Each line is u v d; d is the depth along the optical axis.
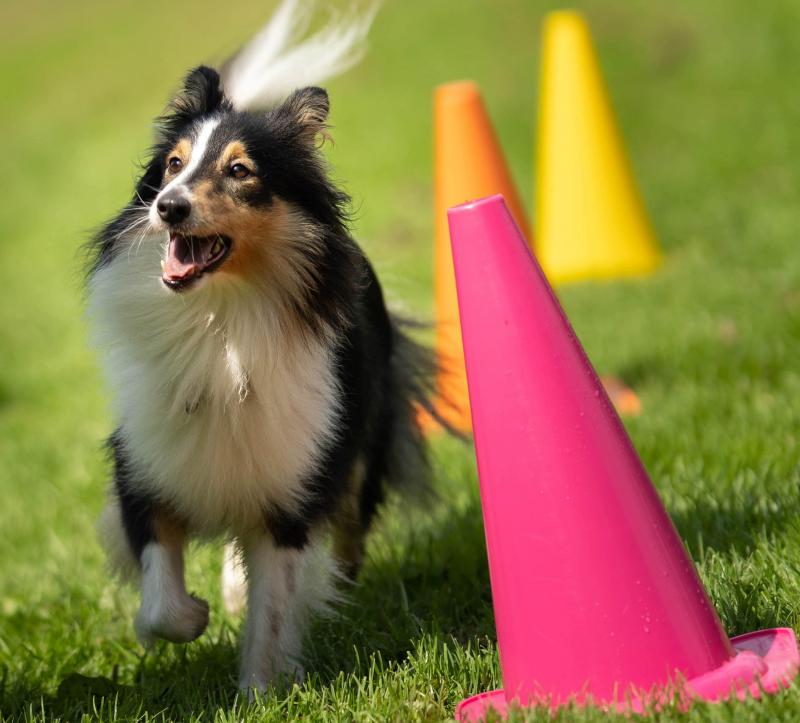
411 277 18.48
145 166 7.19
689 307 14.32
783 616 6.20
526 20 33.97
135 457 6.79
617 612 5.11
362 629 7.04
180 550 6.95
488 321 5.26
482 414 5.32
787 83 26.00
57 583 8.98
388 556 8.73
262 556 6.87
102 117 38.38
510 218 5.34
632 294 15.55
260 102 8.27
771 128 23.53
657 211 20.25
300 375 6.73
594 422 5.23
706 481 8.44
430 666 6.21
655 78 28.38
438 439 11.16
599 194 16.98
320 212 6.95
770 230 17.34
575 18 17.11
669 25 30.98
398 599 7.61
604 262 16.97
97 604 8.25
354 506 8.02
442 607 7.38
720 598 6.33
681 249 17.78
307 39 9.07
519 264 5.27
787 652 5.45
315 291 6.84
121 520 7.02
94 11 56.06
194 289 6.37
